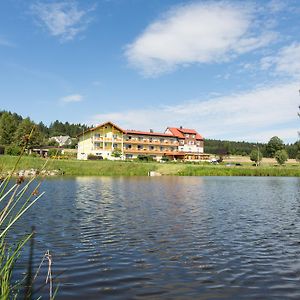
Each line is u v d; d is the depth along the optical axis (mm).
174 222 17031
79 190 33594
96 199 26578
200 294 7762
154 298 7484
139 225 16141
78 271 9227
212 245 12453
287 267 9883
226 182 50781
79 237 13406
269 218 18656
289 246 12430
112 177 58062
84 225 15898
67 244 12242
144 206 23000
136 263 10102
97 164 68438
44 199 25688
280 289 8117
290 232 14930
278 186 43562
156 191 34250
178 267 9781
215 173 74562
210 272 9367
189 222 17109
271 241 13180
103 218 17938
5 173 5129
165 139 115562
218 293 7832
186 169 74062
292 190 37469
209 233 14539
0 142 80250
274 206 23969
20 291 7539
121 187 38312
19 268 9234
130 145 108750
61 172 61500
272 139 154625
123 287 8117
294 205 24562
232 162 107938
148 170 71188
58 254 10883
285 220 18047
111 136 104812
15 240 12523
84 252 11203
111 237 13531
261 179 61375
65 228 15109
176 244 12539
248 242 13000
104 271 9297
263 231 15094
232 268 9750
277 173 76812
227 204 24812
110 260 10359
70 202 24391
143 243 12609
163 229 15234
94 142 102500
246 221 17625
